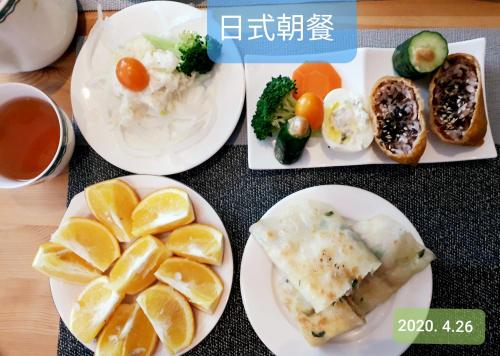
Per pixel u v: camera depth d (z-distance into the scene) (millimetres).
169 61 423
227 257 410
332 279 382
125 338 403
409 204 437
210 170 445
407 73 418
